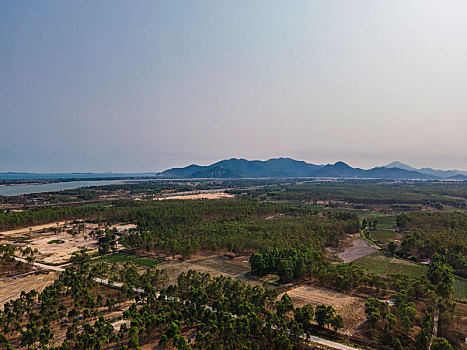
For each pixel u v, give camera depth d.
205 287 120.69
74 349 81.06
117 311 108.12
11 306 103.06
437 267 139.38
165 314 104.00
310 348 87.50
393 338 91.69
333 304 114.81
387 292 126.00
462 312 107.50
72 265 149.75
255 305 105.81
